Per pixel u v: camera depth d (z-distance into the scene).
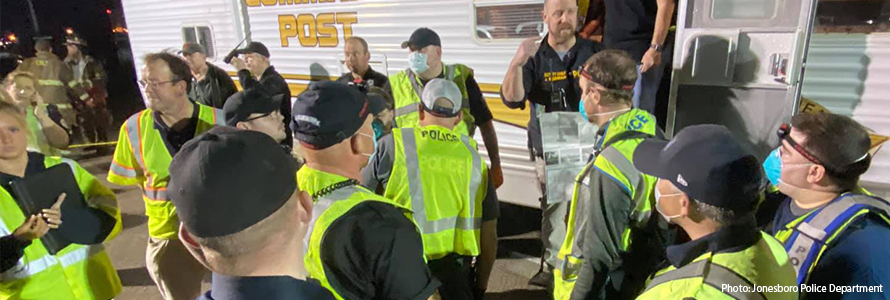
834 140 1.47
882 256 1.37
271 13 4.66
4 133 1.97
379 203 1.40
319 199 1.41
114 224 2.34
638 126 1.88
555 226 2.79
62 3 15.83
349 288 1.35
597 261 1.80
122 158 2.61
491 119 3.36
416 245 1.42
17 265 1.99
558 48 2.87
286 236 0.98
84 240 2.18
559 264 2.12
